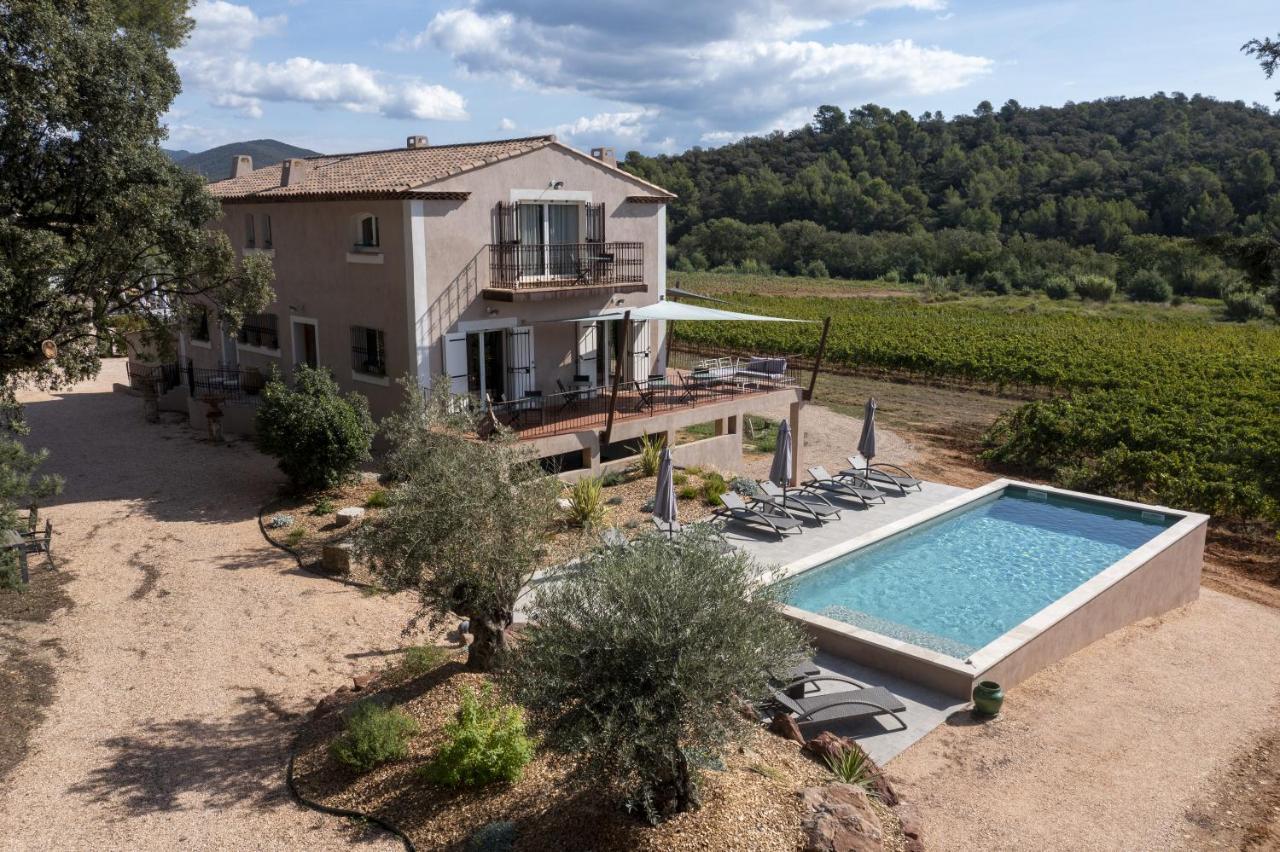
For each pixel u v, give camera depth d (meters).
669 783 7.73
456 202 20.59
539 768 8.97
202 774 9.78
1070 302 96.88
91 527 18.14
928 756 10.20
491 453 10.91
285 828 8.65
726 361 29.14
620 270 24.66
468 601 10.55
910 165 168.00
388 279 20.78
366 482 20.38
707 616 7.36
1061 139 181.88
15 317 16.47
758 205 147.25
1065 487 25.86
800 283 112.56
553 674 7.37
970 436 32.81
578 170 23.16
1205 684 12.89
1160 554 16.11
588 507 17.78
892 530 17.91
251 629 13.59
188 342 30.02
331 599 14.70
